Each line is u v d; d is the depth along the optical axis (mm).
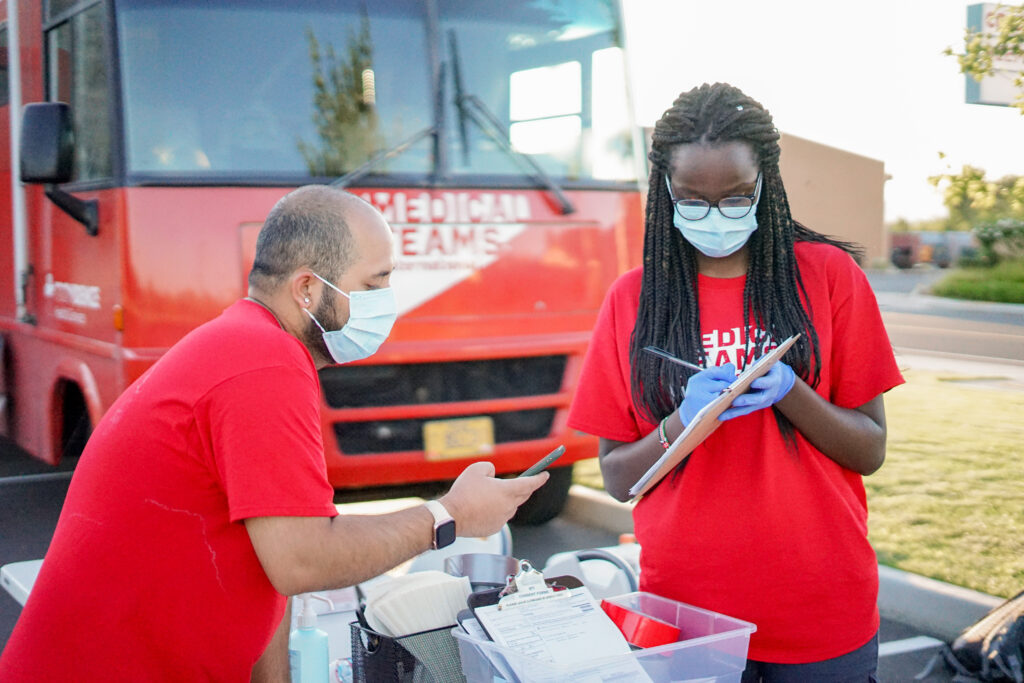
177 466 1844
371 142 4820
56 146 4676
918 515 5797
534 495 5781
